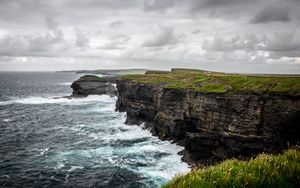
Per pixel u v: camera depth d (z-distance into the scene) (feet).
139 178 118.01
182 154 148.77
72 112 307.58
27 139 188.55
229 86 159.53
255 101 132.77
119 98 323.57
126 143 175.42
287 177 27.30
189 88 173.78
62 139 187.73
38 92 556.10
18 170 129.59
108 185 111.86
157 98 215.51
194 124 164.14
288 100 123.44
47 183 114.73
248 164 30.04
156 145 169.99
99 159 144.36
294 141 121.70
